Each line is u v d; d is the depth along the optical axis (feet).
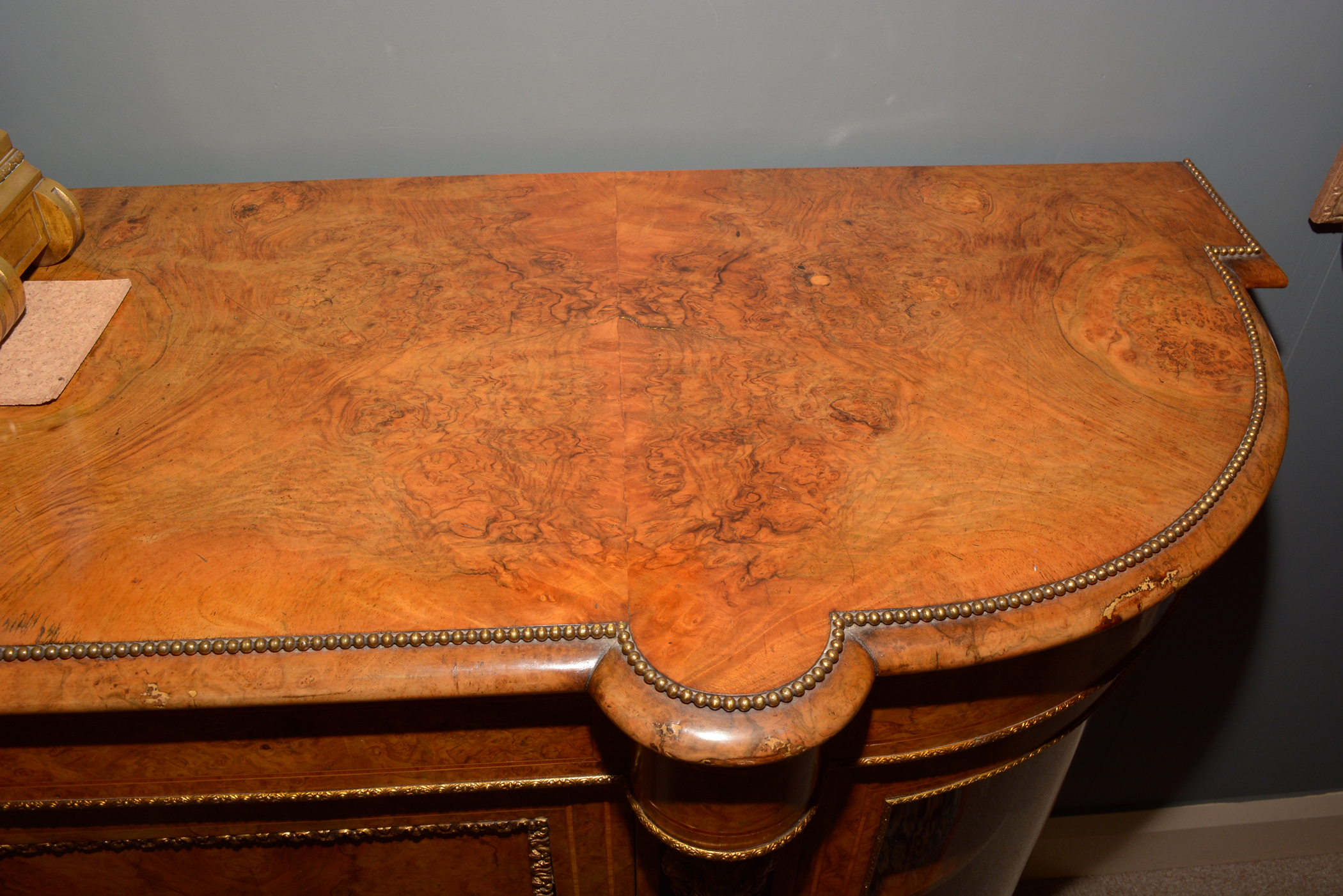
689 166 3.44
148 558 1.93
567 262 2.79
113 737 1.98
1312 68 3.30
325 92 3.19
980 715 2.17
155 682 1.75
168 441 2.21
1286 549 4.31
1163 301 2.61
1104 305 2.61
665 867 2.23
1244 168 3.52
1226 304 2.60
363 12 3.04
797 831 2.03
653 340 2.50
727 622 1.81
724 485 2.09
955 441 2.20
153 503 2.05
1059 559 1.94
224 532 1.98
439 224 2.96
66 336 2.48
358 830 2.31
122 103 3.17
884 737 2.16
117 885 2.43
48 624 1.81
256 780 2.09
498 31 3.10
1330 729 4.90
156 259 2.80
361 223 2.96
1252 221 3.65
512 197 3.09
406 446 2.19
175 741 2.00
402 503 2.05
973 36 3.20
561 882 2.54
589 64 3.19
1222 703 4.79
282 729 1.99
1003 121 3.39
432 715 2.00
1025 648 1.84
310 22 3.05
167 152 3.28
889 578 1.89
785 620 1.82
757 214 3.01
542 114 3.29
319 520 2.01
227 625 1.81
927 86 3.30
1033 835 2.99
